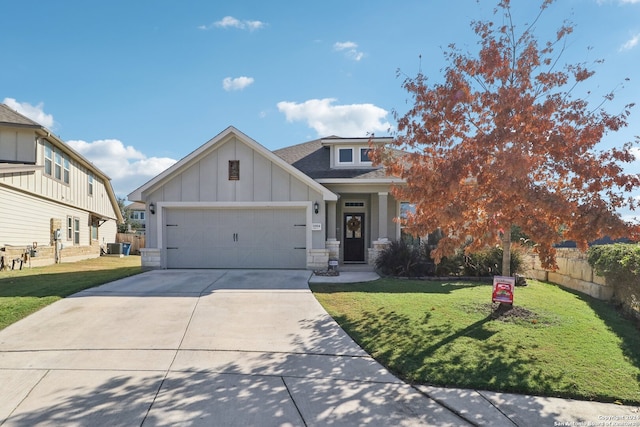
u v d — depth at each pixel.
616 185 5.75
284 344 5.49
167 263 12.53
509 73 6.47
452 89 6.44
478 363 4.79
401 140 7.05
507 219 6.28
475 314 6.90
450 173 5.95
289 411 3.69
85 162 20.58
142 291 8.63
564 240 6.11
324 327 6.24
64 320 6.44
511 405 3.86
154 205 12.46
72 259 19.45
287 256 12.56
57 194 17.89
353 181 13.18
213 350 5.23
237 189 12.45
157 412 3.62
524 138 5.89
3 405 3.71
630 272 7.24
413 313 6.96
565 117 6.12
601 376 4.45
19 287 8.89
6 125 15.09
